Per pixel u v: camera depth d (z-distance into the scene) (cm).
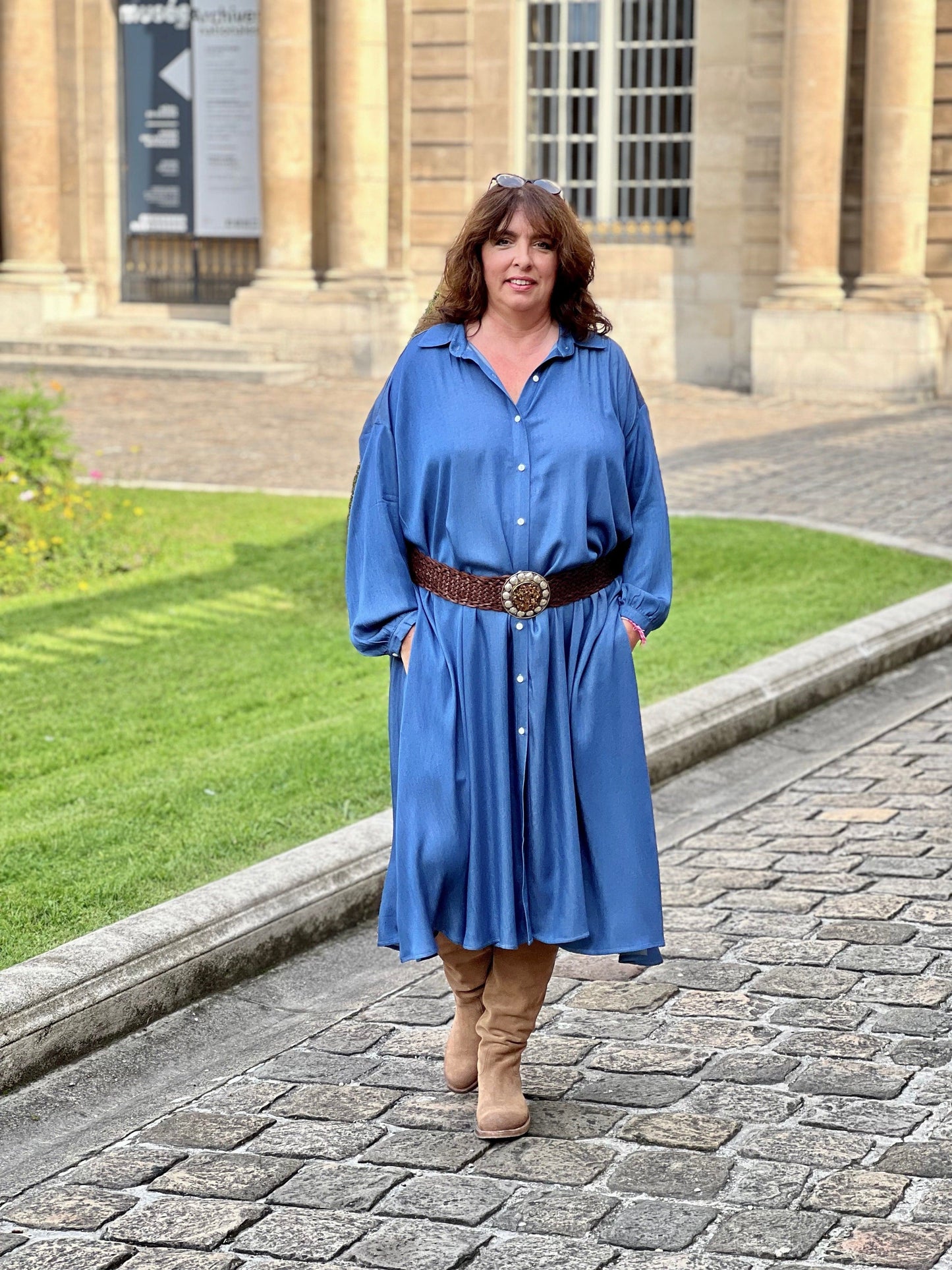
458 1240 308
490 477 329
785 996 415
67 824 535
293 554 1025
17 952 428
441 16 2088
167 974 413
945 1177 324
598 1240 306
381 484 340
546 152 2125
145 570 980
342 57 2056
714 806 579
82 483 1249
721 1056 383
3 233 2239
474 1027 365
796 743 656
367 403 1853
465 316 338
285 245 2117
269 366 2048
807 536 1059
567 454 329
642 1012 409
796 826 550
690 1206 316
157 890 474
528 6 2097
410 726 335
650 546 348
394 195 2134
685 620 833
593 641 338
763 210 2006
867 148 1897
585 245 335
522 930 334
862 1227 307
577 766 335
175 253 2283
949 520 1138
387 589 340
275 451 1489
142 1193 329
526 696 331
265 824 532
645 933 338
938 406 1872
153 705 710
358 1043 397
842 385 1916
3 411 1087
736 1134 345
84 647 815
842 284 1975
